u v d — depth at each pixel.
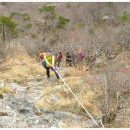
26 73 17.53
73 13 40.16
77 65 18.22
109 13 37.66
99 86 13.27
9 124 10.12
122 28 25.36
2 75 16.59
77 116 11.20
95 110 11.61
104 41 21.89
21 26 34.22
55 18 31.72
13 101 12.23
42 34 28.66
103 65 18.95
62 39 26.77
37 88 14.91
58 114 11.13
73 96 13.16
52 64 16.20
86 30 29.08
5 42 23.20
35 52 21.83
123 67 18.12
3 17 26.39
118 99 11.60
